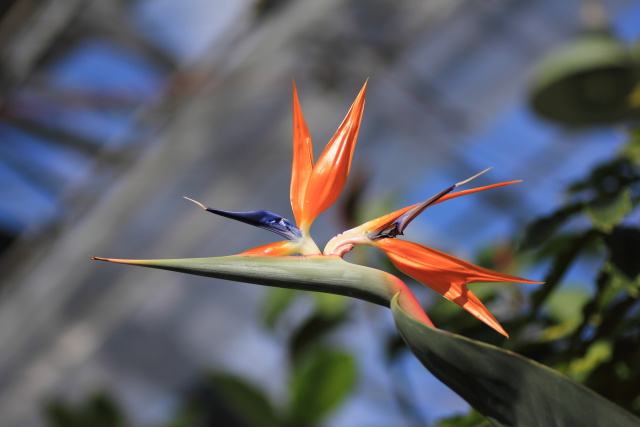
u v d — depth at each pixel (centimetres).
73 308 836
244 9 741
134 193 801
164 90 757
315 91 766
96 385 862
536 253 184
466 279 99
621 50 367
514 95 787
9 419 872
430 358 85
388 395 789
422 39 757
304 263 94
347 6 750
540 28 743
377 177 821
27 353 850
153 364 859
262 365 855
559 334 148
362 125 798
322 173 107
